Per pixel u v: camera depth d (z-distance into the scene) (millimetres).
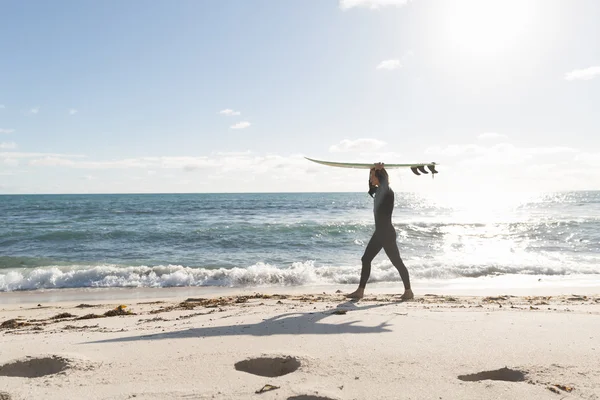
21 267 14750
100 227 26719
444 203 89875
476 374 2893
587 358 3061
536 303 6383
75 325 5270
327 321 4414
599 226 27078
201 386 2686
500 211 54031
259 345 3535
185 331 4145
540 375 2807
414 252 18516
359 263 15578
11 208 54156
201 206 61875
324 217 37531
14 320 6371
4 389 2691
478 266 13438
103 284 11773
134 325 4965
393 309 5211
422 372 2881
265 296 8359
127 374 2924
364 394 2539
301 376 2824
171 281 12000
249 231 23672
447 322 4312
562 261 15211
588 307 5609
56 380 2838
